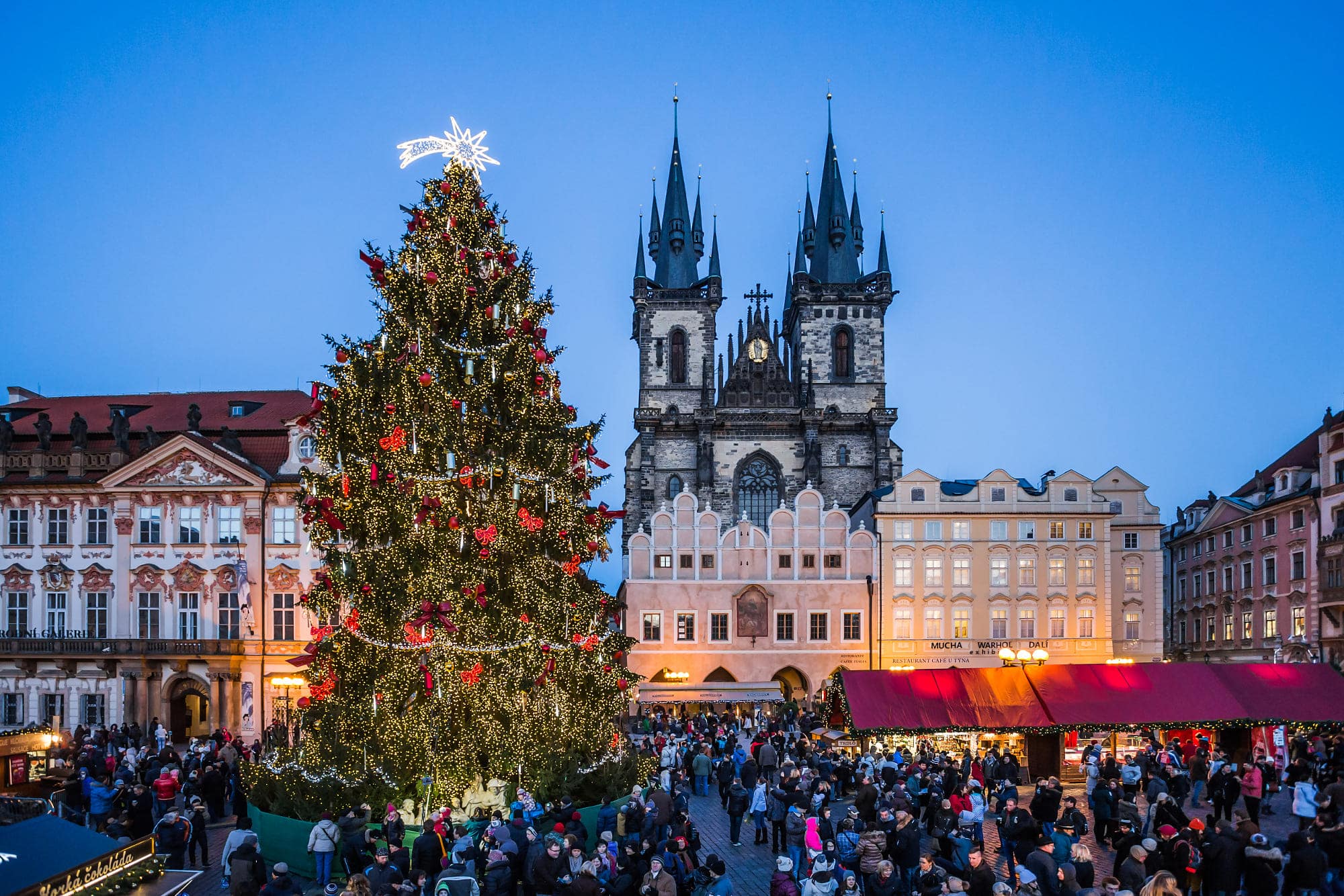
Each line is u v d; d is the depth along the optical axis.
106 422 74.00
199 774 39.59
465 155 38.94
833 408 119.31
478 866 26.53
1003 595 81.38
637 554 81.62
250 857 24.31
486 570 35.56
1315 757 43.19
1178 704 46.44
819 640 81.19
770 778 44.41
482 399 36.75
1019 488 82.25
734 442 112.19
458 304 36.69
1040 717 45.56
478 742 34.31
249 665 65.88
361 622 34.53
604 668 38.38
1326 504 72.25
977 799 31.86
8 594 68.31
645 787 37.81
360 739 34.22
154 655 65.69
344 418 35.59
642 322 122.31
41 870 17.30
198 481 67.62
